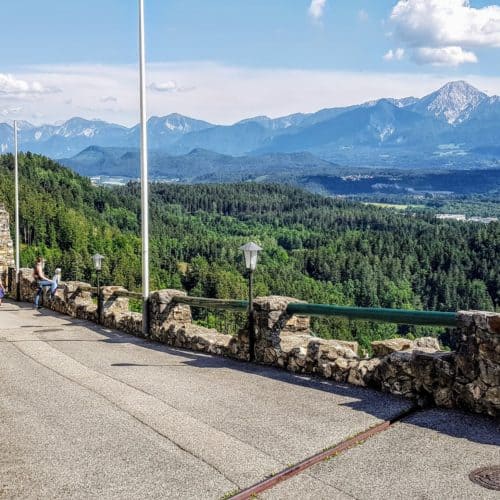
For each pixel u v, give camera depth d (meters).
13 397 7.75
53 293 21.09
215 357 10.46
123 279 95.19
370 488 4.74
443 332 79.50
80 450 5.67
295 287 111.94
